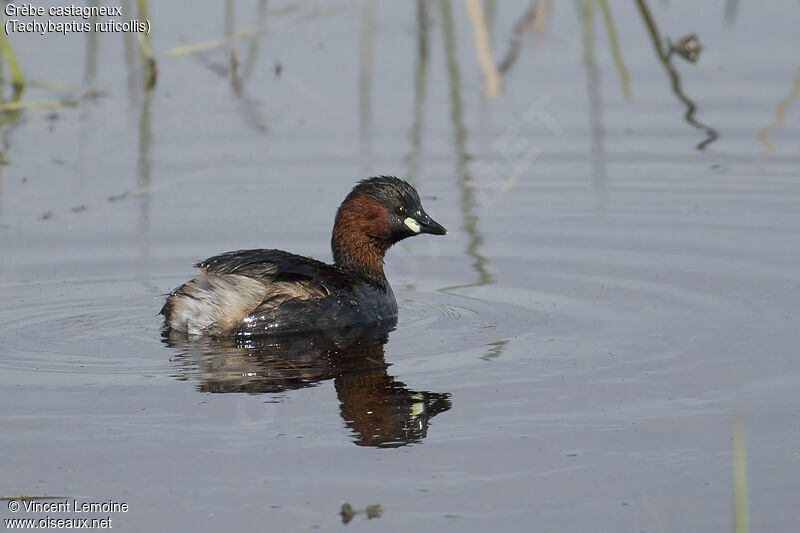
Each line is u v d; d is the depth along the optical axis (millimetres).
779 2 24047
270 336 12555
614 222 16344
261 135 19312
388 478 8961
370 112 20125
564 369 11234
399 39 23141
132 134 19359
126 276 14508
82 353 11891
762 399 10336
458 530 8219
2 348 12008
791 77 20703
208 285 12625
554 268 14750
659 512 8422
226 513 8500
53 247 15406
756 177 17656
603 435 9664
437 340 12305
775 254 14773
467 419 10039
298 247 15562
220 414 10188
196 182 17656
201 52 22422
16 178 17594
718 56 21641
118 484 8930
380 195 13836
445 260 15297
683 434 9656
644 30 23031
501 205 17094
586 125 19562
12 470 9156
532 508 8500
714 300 13227
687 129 19281
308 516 8445
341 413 10203
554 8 24391
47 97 20734
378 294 13367
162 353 11930
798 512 8352
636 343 11930
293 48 22750
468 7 20625
